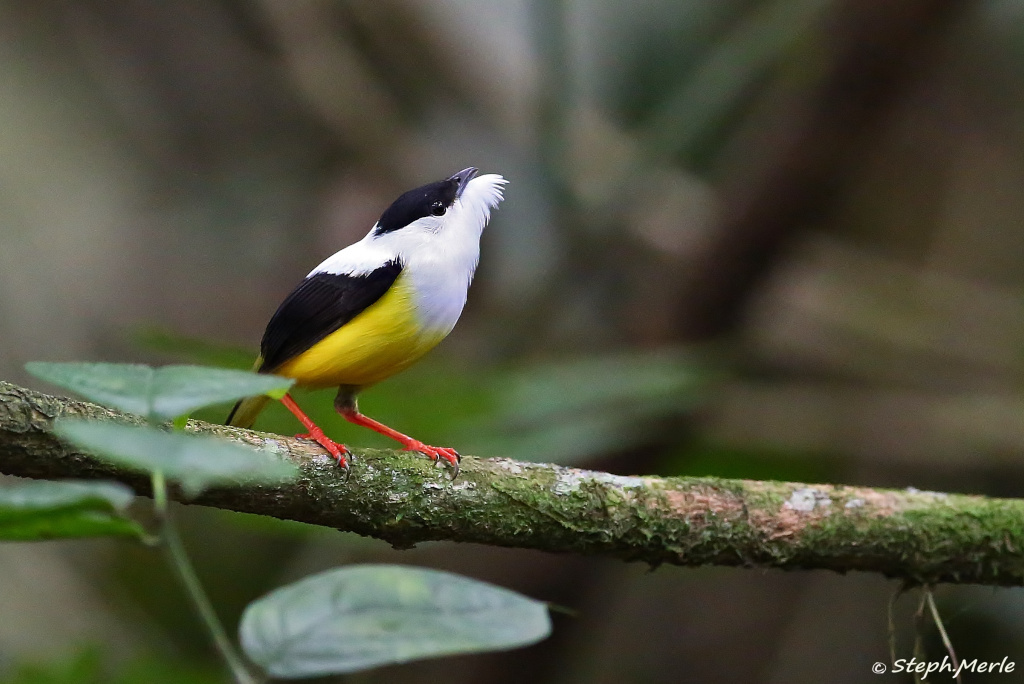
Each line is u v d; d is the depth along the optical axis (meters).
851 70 9.96
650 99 13.35
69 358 12.88
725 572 12.74
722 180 11.62
